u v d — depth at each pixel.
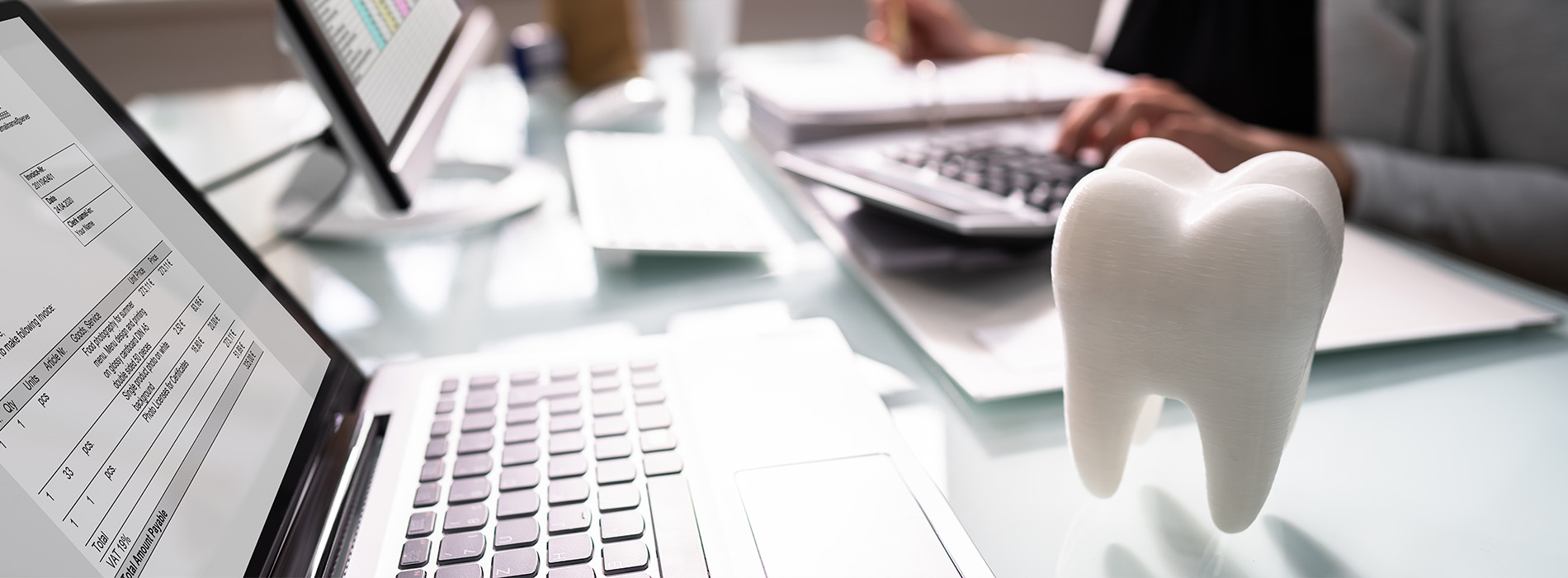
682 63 1.27
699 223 0.54
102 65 1.82
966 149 0.57
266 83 1.92
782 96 0.71
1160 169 0.24
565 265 0.51
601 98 0.92
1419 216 0.61
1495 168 0.63
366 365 0.38
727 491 0.26
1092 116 0.56
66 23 1.77
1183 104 0.57
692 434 0.29
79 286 0.21
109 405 0.20
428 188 0.68
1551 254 0.57
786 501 0.26
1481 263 0.60
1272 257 0.19
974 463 0.30
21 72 0.24
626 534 0.24
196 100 1.10
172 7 1.81
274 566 0.22
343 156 0.61
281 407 0.27
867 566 0.23
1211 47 1.01
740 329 0.42
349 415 0.30
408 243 0.56
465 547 0.24
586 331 0.42
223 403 0.24
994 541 0.26
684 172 0.66
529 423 0.30
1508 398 0.32
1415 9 0.80
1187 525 0.26
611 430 0.29
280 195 0.61
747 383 0.33
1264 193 0.20
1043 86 0.75
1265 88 0.99
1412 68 0.79
